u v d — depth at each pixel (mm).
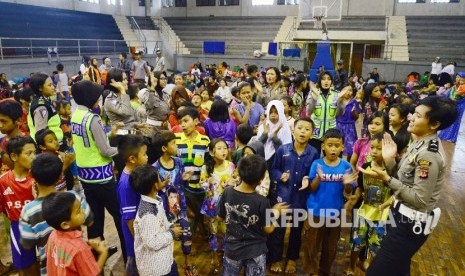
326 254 2631
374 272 2041
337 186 2469
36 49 12742
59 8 16125
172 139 2412
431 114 1768
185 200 2662
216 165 2697
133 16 19641
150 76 3914
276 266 2760
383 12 16859
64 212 1548
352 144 4066
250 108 3730
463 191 4461
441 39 14773
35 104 2951
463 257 3018
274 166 2697
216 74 10688
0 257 2896
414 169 1847
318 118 3701
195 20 20453
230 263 2025
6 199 2172
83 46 14578
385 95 6051
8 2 13789
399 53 14461
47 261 1680
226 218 2020
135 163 2145
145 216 1860
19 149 2127
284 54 14938
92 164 2506
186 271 2676
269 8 19297
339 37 15562
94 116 2447
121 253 2984
